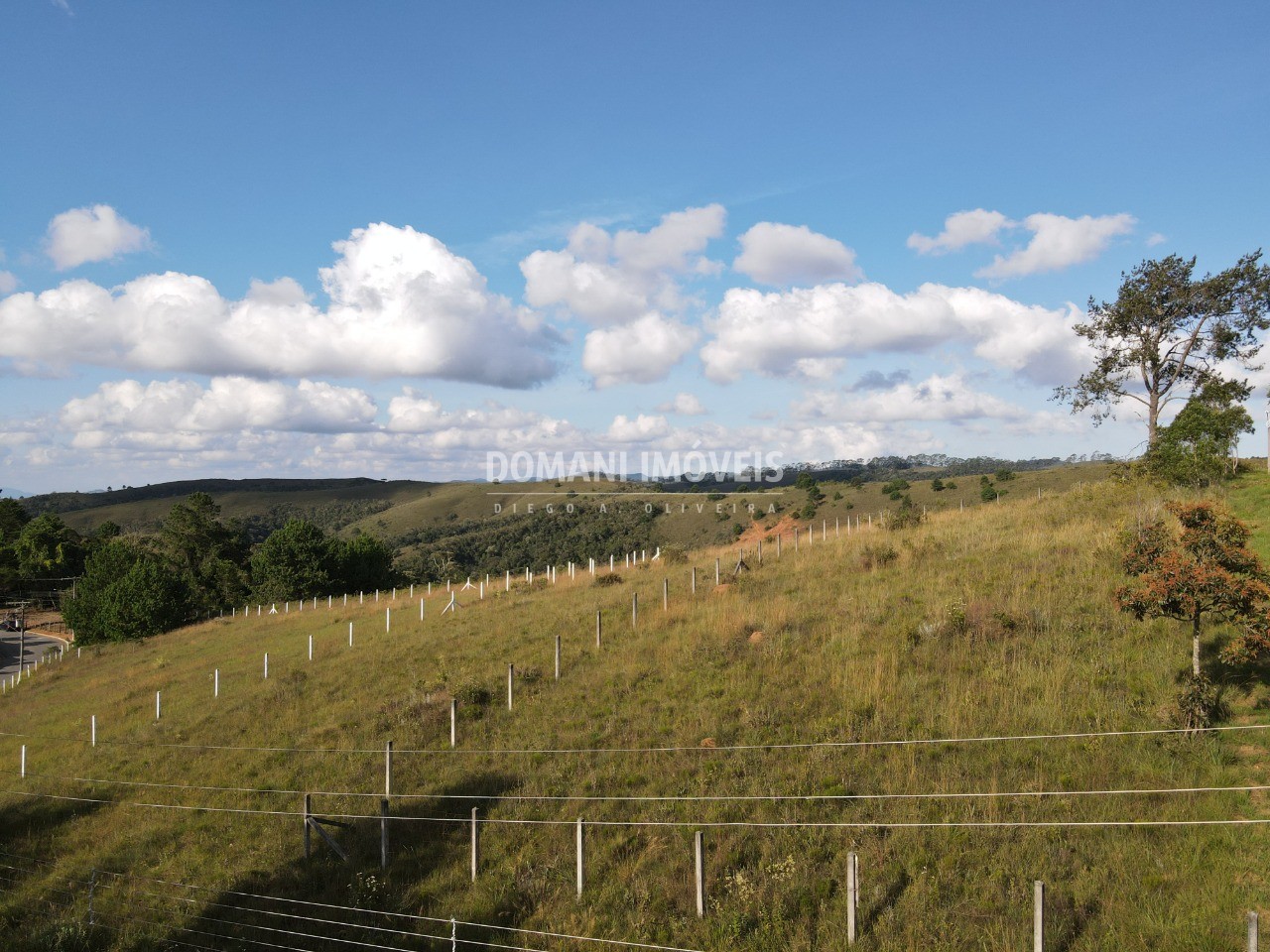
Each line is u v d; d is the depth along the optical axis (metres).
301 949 11.17
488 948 10.34
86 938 12.51
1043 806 10.82
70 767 22.44
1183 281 35.31
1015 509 34.69
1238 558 12.36
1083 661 14.90
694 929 9.84
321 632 37.31
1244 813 9.92
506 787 14.72
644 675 18.86
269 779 17.83
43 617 99.88
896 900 9.59
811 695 15.73
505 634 26.19
